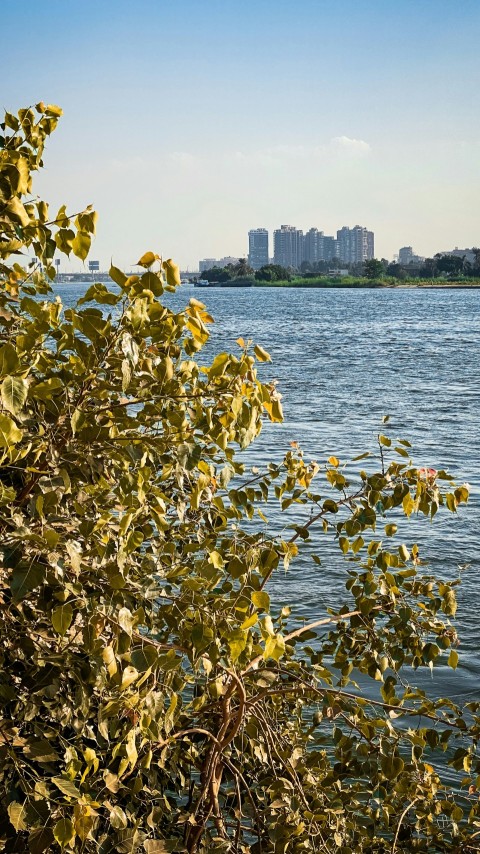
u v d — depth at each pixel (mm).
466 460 19453
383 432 22797
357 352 50969
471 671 8680
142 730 3006
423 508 4043
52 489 2842
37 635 3072
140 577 3461
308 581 10891
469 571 11641
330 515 13289
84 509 3176
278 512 13492
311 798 4145
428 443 21453
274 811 3924
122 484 3018
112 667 2799
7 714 3213
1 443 2455
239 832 3930
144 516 3584
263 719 4090
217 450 3934
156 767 3906
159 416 3338
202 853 3688
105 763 3498
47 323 3139
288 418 24844
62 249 3195
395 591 4184
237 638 3062
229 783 4996
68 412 3037
